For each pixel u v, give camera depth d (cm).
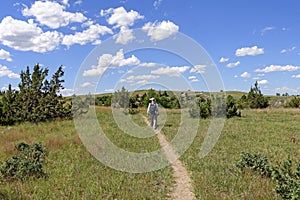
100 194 768
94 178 908
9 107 2666
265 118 2902
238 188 805
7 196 738
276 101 5303
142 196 757
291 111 3631
